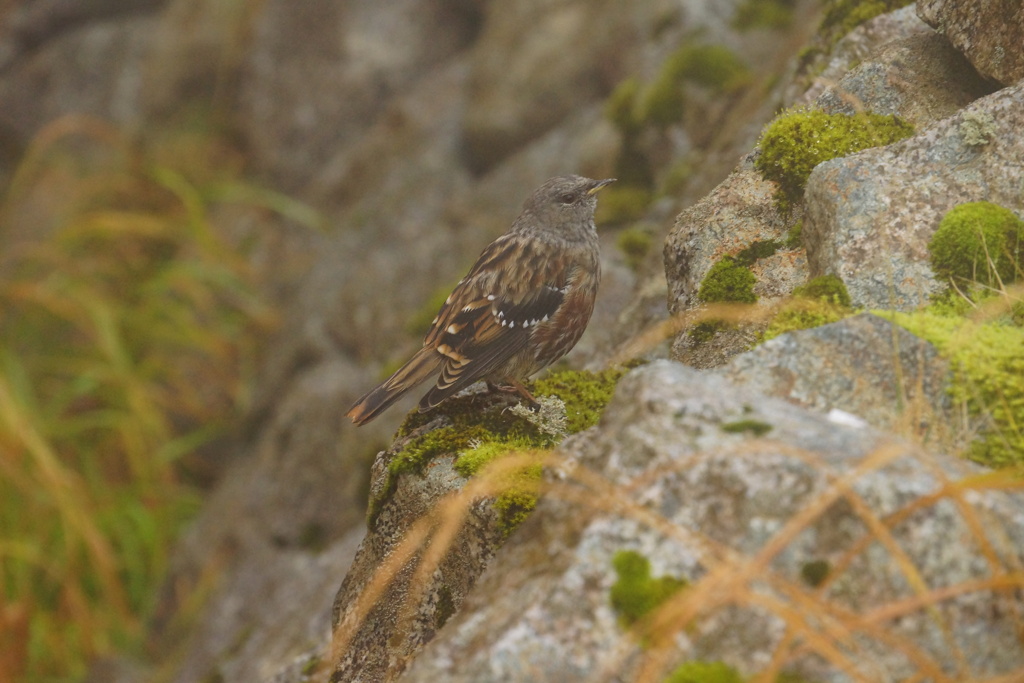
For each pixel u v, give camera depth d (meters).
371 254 15.12
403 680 4.17
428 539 5.91
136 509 14.91
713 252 7.11
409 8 18.41
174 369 16.48
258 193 17.67
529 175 13.97
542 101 14.66
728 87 12.58
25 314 17.05
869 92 7.66
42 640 13.52
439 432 6.56
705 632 3.87
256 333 16.61
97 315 16.05
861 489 3.97
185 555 14.18
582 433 4.92
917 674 3.75
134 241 18.16
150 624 14.13
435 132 16.08
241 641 11.88
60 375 16.78
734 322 6.60
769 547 3.74
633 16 13.96
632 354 8.37
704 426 4.39
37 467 14.40
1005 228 5.89
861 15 9.25
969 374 4.92
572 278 8.13
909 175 6.29
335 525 13.16
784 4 13.14
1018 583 3.73
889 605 3.81
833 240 6.14
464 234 14.27
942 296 5.80
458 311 7.81
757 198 7.33
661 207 11.51
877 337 5.06
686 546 4.02
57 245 17.30
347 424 13.54
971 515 3.78
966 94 7.51
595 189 8.31
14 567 13.92
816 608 3.68
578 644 3.94
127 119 21.05
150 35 21.83
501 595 4.32
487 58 15.44
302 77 18.59
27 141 21.98
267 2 19.11
